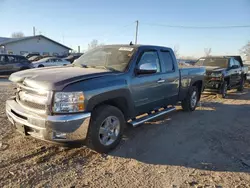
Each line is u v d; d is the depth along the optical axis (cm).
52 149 366
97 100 328
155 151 379
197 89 683
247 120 591
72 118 298
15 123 338
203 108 725
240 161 351
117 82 364
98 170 312
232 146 410
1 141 382
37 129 303
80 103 306
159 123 538
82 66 429
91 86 321
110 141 369
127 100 390
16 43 3394
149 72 416
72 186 272
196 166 333
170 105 565
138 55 423
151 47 469
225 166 334
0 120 489
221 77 898
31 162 321
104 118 348
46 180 282
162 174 307
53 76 326
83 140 319
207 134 471
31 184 271
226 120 586
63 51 4034
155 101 473
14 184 269
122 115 383
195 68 648
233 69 1012
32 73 350
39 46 3666
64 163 327
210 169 325
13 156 335
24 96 327
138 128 495
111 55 440
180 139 438
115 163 334
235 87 1114
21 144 376
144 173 309
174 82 534
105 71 376
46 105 296
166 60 510
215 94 1010
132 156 358
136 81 405
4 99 712
